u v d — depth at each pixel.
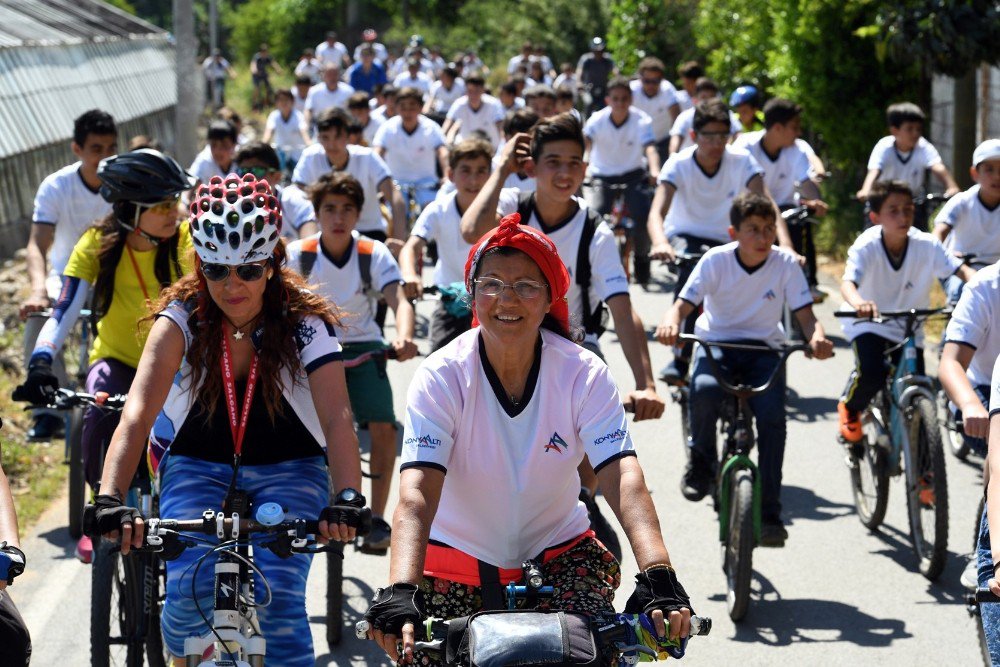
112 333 5.90
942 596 6.82
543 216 6.10
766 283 7.43
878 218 7.95
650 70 18.56
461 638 3.29
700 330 7.70
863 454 7.91
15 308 12.74
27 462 9.00
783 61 18.28
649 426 10.00
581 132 6.02
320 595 6.86
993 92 16.36
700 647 6.22
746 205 7.30
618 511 3.72
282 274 4.45
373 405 6.89
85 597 6.89
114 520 3.85
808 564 7.30
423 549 3.62
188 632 4.23
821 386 11.04
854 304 7.57
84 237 5.93
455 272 7.67
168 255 5.80
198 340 4.40
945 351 5.76
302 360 4.44
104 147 8.13
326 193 7.03
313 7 60.88
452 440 3.87
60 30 22.23
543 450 3.90
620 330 5.86
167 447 4.61
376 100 23.31
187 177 5.79
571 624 3.28
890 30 13.40
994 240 9.39
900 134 11.96
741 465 6.54
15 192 16.25
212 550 3.97
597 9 42.94
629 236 14.66
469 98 19.36
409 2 58.75
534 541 4.02
